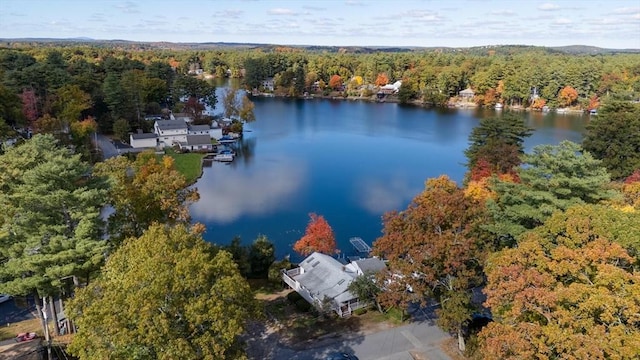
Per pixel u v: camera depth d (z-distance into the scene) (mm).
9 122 78188
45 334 31688
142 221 37219
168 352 20969
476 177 52688
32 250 27969
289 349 32250
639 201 35250
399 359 31219
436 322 34750
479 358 28172
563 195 35062
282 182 81750
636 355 18188
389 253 31375
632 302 19375
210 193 75750
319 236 48781
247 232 60750
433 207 30844
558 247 23406
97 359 21062
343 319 36406
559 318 20609
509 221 33781
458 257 28328
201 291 23469
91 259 27578
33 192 28094
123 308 21719
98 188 31062
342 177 84625
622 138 58719
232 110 129000
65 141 77562
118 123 101125
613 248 21891
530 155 38781
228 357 23625
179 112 129000
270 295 41500
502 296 22641
